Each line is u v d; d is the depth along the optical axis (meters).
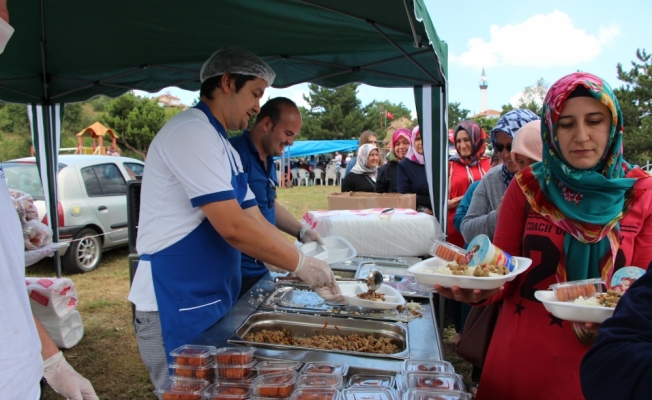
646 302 0.71
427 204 3.79
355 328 1.68
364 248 2.78
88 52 3.07
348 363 1.32
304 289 2.08
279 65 3.39
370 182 4.71
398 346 1.59
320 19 2.46
